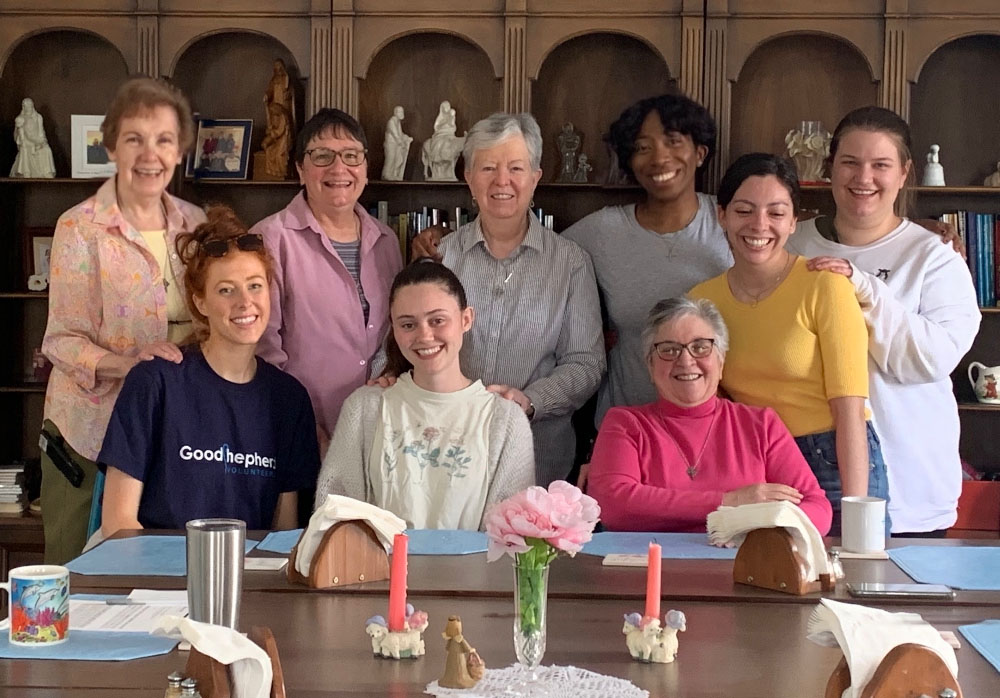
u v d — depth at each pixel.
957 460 3.16
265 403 2.62
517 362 3.14
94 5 3.74
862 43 3.65
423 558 2.13
